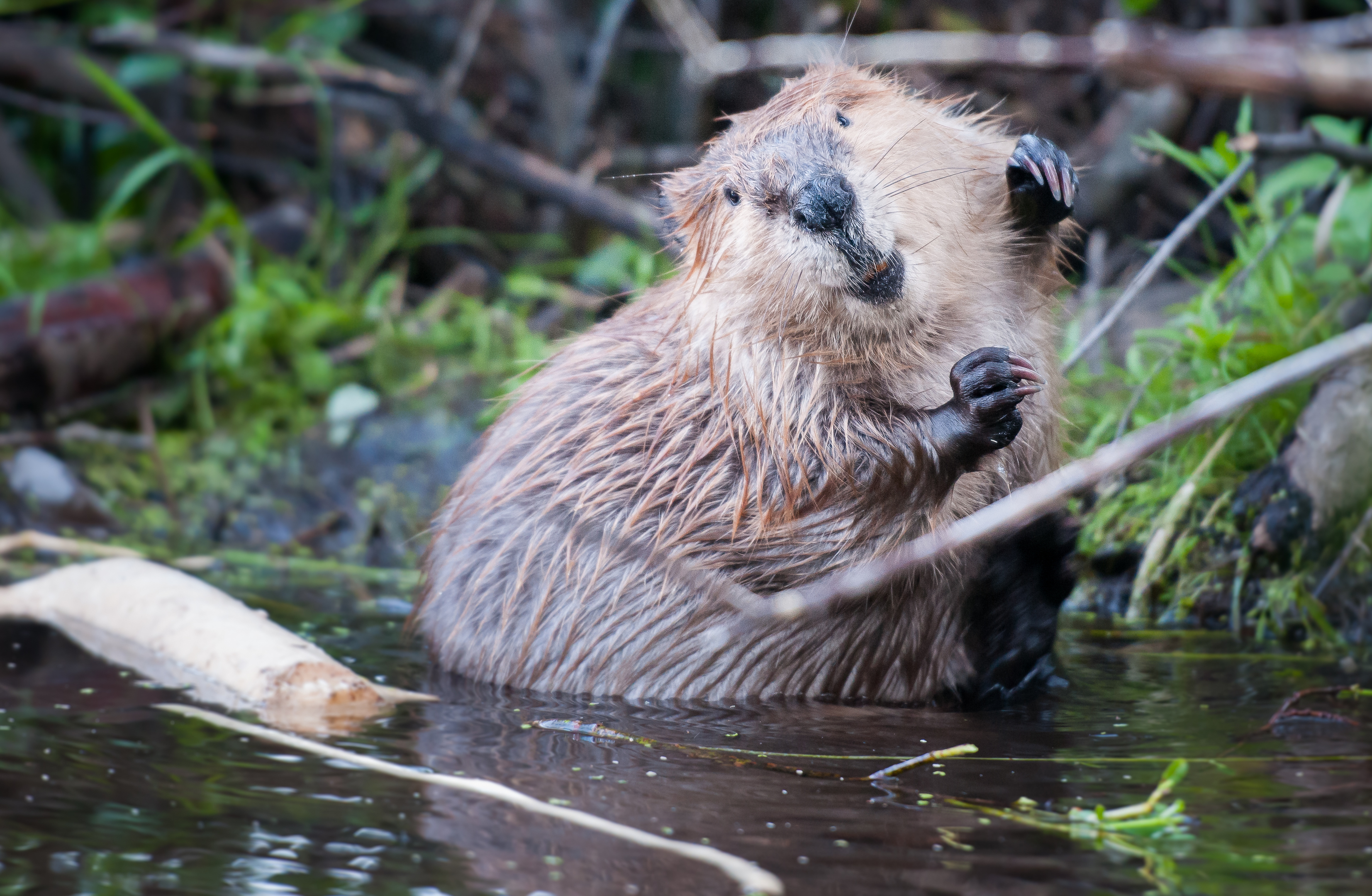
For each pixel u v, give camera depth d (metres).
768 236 6.77
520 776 5.44
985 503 7.20
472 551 7.64
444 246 15.35
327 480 11.96
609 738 6.10
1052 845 4.55
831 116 7.04
